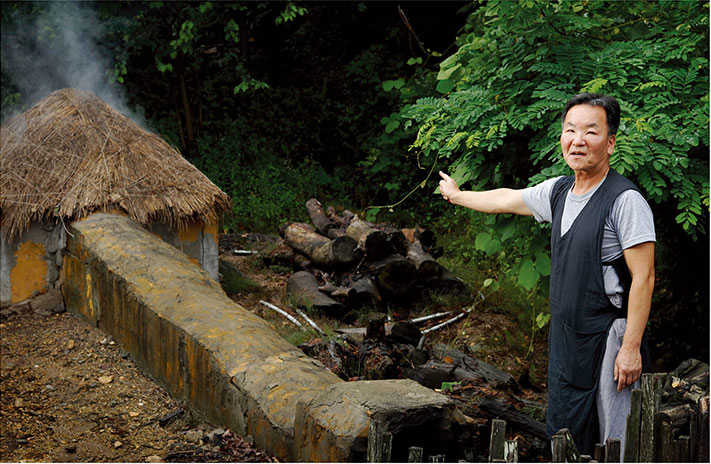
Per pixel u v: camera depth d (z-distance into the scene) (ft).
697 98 14.28
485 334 20.95
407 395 10.00
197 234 21.88
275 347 13.05
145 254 17.54
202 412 13.50
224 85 40.34
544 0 15.11
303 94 40.50
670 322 20.03
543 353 19.98
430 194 35.06
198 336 13.67
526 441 13.56
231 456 11.54
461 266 26.00
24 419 13.67
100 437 13.07
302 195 34.81
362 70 38.96
